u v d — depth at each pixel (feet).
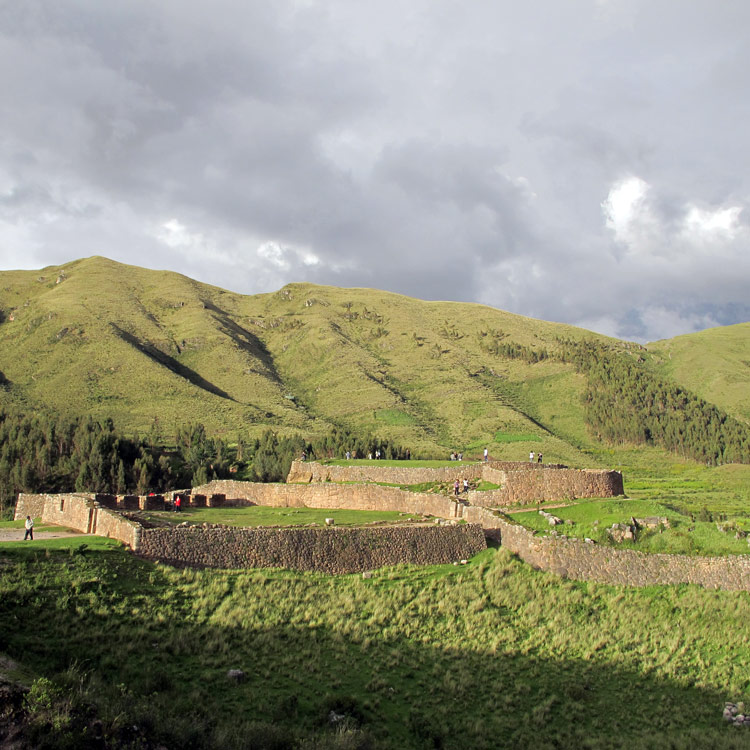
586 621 119.34
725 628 119.96
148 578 98.89
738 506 320.70
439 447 574.15
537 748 84.69
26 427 414.41
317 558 118.62
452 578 125.29
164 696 74.64
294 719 77.97
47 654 76.95
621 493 171.63
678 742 89.10
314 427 644.27
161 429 578.66
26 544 102.06
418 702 88.79
